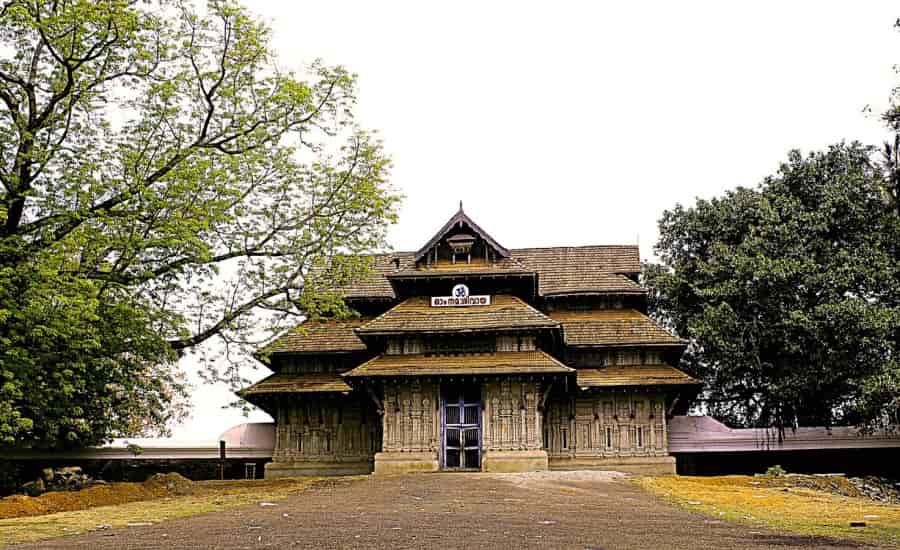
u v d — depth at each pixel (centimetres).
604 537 1416
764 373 4366
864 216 4294
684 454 4259
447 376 3500
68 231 2675
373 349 3925
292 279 3064
